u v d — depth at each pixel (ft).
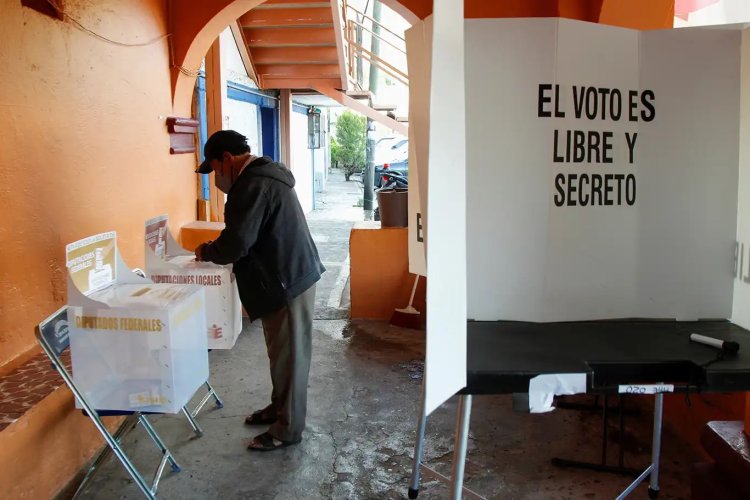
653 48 6.35
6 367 8.50
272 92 31.68
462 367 4.70
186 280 9.97
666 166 6.45
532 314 6.39
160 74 13.76
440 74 4.15
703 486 7.16
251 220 8.59
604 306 6.49
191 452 9.45
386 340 14.92
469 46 6.06
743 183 6.43
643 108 6.38
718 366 5.21
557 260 6.35
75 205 10.18
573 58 6.15
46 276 9.37
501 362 5.24
